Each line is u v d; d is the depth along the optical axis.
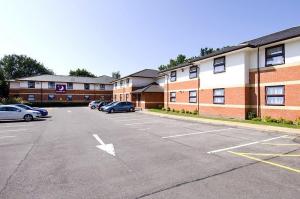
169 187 5.16
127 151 8.68
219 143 10.00
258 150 8.62
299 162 7.01
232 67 19.98
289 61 15.88
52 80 55.09
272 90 17.14
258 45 17.59
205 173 6.08
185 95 27.62
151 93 37.97
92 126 16.56
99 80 62.56
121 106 32.06
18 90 52.53
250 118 18.28
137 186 5.24
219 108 21.58
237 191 4.89
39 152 8.67
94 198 4.65
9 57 82.38
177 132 13.25
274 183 5.32
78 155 8.15
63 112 33.09
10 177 5.93
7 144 10.27
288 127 13.78
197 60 24.23
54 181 5.62
